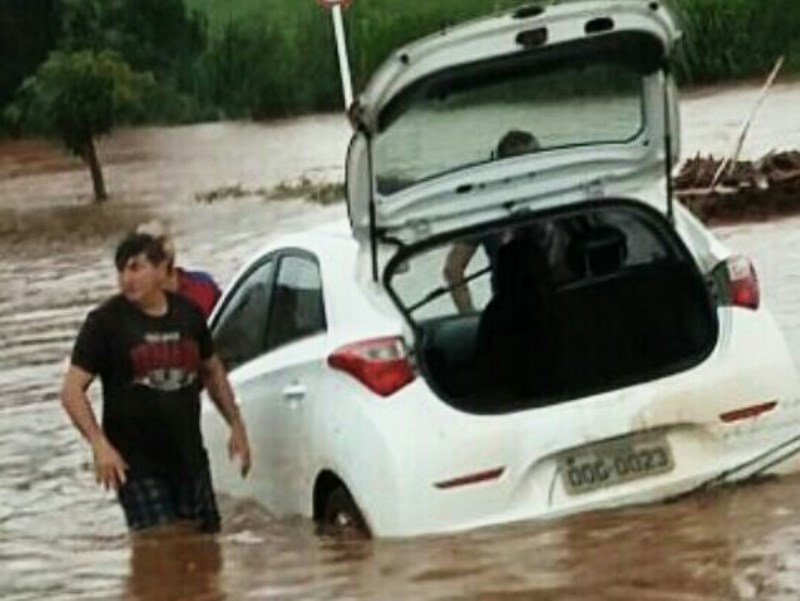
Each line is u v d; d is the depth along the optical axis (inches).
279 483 477.4
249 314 493.7
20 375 721.6
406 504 440.5
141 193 1582.2
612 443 446.9
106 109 1598.2
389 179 454.6
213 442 506.0
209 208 1370.6
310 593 424.2
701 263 460.8
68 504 530.6
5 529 506.9
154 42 2652.6
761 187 917.8
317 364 459.2
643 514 443.2
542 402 446.6
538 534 438.0
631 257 463.2
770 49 2047.2
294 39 2484.0
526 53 450.3
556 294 455.5
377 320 451.5
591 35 451.8
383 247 457.4
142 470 472.1
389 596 416.5
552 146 463.2
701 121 1556.3
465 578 420.5
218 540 467.8
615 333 457.4
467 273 466.6
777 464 454.0
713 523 434.6
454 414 443.8
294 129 2187.5
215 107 2484.0
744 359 454.6
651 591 404.8
